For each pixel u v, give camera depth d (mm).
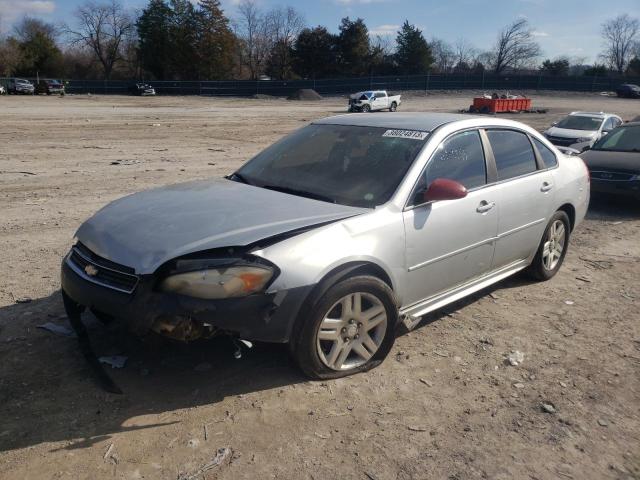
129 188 10016
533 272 5410
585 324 4590
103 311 3199
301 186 4035
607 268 6125
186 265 3035
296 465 2799
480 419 3246
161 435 2973
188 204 3668
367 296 3518
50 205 8469
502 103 44188
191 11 82188
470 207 4188
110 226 3475
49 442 2885
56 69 87312
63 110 34781
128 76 95812
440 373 3730
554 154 5414
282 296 3141
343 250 3352
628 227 8180
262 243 3199
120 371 3543
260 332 3150
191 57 83375
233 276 3020
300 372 3574
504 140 4812
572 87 74312
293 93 67188
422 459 2887
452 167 4195
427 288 4016
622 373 3826
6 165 12328
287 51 90750
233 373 3568
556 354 4066
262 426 3080
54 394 3289
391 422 3176
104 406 3193
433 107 51906
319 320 3314
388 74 87125
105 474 2682
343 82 70750
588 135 18031
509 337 4305
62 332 4008
